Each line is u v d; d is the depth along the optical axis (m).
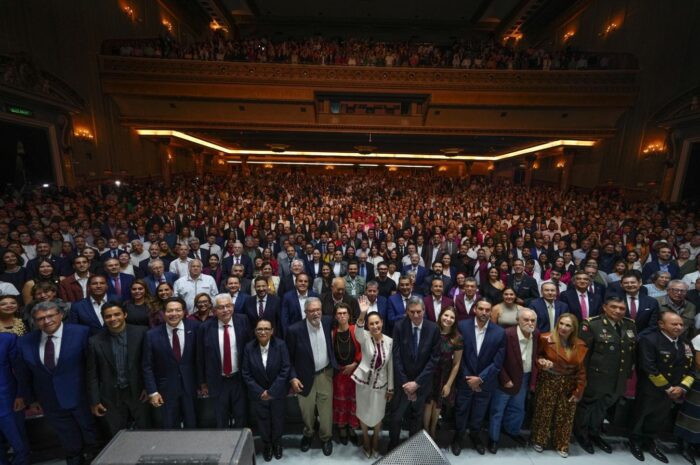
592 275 4.64
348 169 28.66
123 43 16.06
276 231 8.75
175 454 1.49
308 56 17.42
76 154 13.87
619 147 16.53
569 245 7.46
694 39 12.69
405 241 7.66
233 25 26.25
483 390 3.13
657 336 3.08
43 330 2.74
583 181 18.97
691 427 3.03
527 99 16.48
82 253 4.70
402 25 26.33
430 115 17.66
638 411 3.18
